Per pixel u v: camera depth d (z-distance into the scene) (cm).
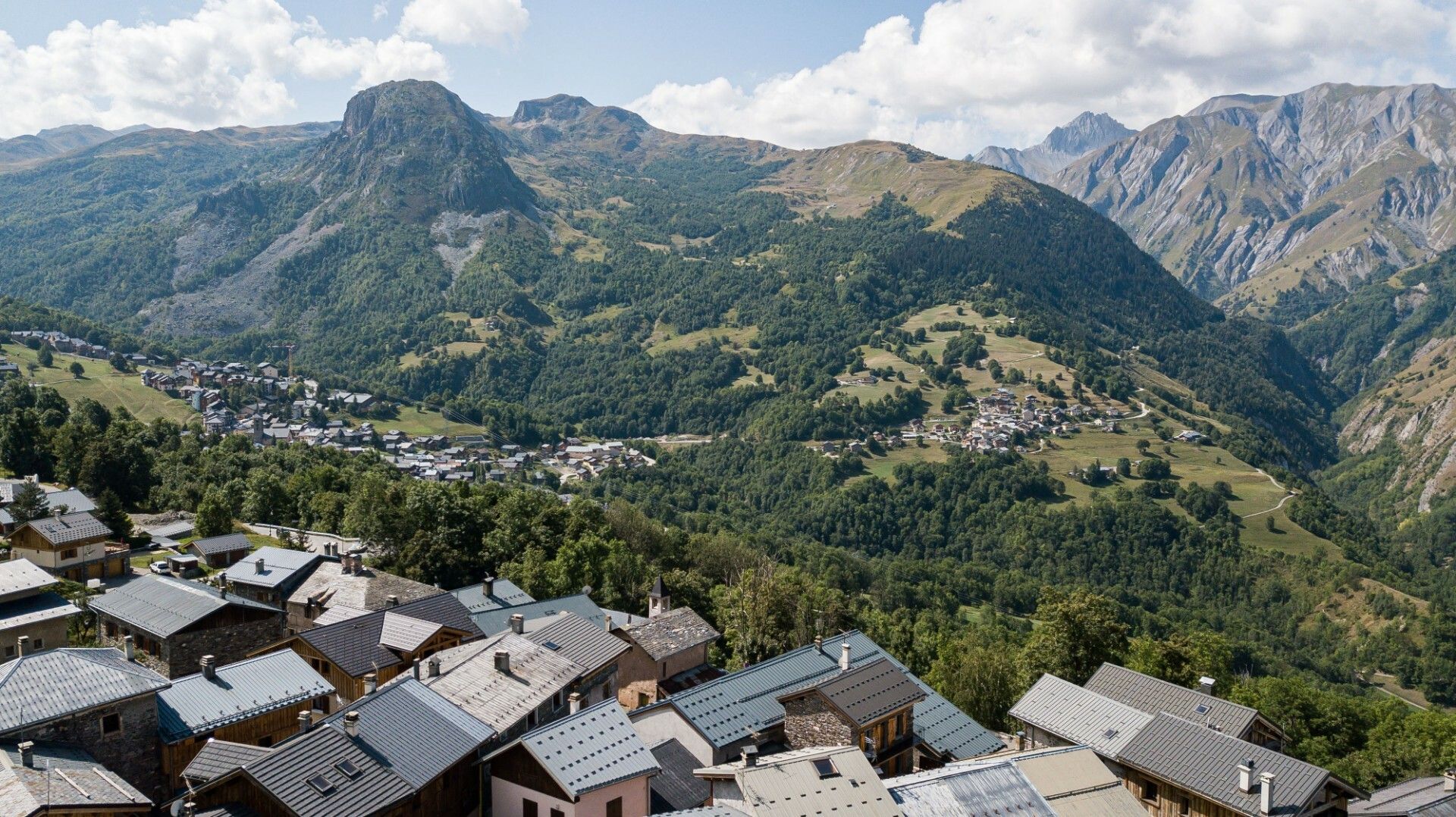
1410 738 8412
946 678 8831
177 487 14462
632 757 4294
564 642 5841
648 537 14638
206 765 4003
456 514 11131
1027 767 4481
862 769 4034
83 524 8638
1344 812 4897
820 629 10106
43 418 16338
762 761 4084
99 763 4194
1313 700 9331
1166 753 5166
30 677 4269
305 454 19962
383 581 8038
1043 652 8969
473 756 4344
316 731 4034
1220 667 9850
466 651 5584
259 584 7881
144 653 6178
